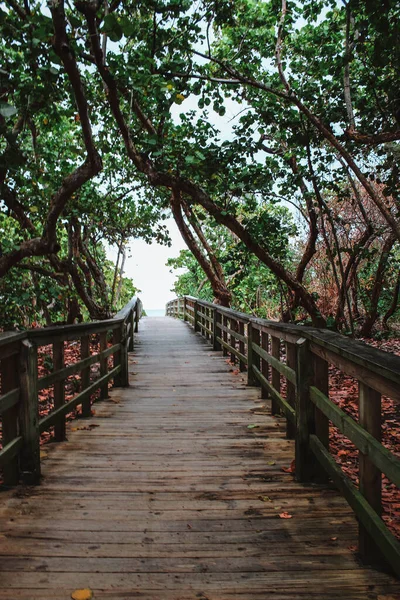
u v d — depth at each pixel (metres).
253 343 6.56
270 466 3.60
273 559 2.29
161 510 2.83
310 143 7.91
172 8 5.59
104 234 12.50
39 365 8.44
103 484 3.23
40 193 7.53
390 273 11.79
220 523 2.66
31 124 7.21
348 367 2.40
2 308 8.34
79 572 2.16
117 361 6.81
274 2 6.65
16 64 4.76
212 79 6.35
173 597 1.99
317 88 7.18
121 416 5.14
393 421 5.27
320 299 12.35
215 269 12.50
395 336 11.92
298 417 3.27
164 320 22.39
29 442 3.17
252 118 7.27
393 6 4.68
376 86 6.14
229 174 7.28
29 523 2.65
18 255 5.95
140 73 5.40
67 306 11.20
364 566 2.22
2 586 2.04
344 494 2.40
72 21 4.16
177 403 5.77
